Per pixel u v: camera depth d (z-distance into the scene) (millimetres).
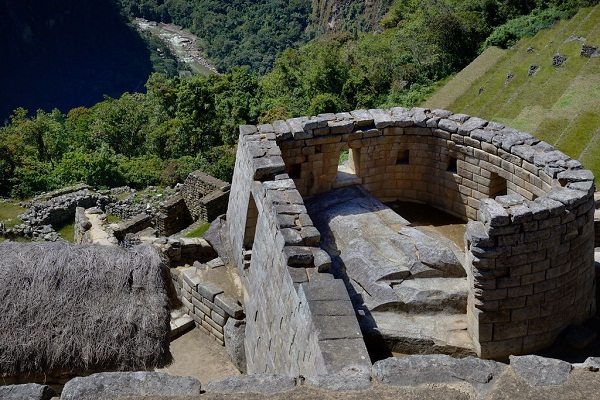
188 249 17844
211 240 18000
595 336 12125
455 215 16484
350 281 13148
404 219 15062
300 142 15773
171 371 14961
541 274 11375
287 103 50594
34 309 11203
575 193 11469
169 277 12578
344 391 7328
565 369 7512
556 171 12883
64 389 7305
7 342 10898
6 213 32344
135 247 13125
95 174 38406
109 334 11219
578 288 12055
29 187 36625
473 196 15836
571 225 11320
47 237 29812
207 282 16031
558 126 35625
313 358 9406
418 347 11688
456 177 16109
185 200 30641
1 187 36531
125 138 52906
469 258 11414
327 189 16547
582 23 50531
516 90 43750
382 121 16281
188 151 49312
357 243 13867
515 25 55562
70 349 11000
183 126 49625
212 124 49469
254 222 15312
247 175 14984
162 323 11617
